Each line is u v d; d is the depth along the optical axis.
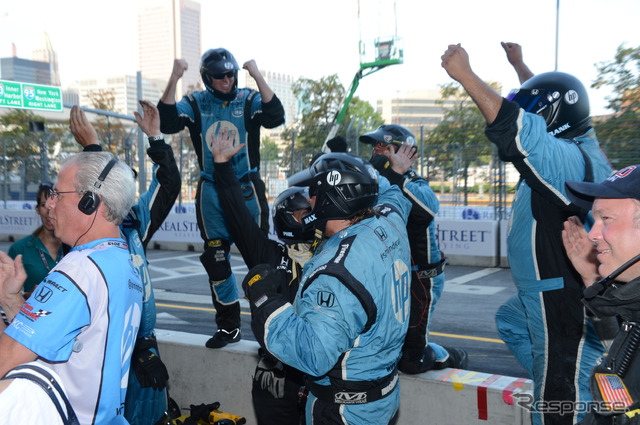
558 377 2.30
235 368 3.77
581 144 2.36
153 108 2.87
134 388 2.97
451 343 5.98
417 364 3.17
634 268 1.40
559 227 2.24
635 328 1.36
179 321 7.33
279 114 3.68
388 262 2.05
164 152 2.92
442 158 12.87
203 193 3.82
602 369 1.41
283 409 2.81
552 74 2.43
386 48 17.30
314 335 1.83
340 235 2.08
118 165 1.84
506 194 11.96
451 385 3.06
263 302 1.96
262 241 2.63
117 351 1.71
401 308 2.12
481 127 12.46
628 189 1.40
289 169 14.02
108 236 1.81
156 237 15.34
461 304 8.01
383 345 2.04
